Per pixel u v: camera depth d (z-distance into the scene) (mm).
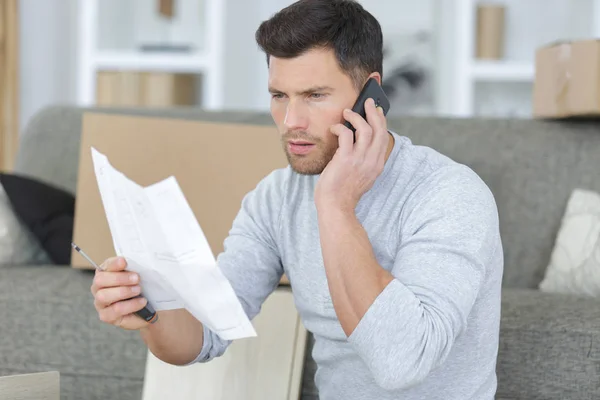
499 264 1874
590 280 2953
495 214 1821
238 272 2047
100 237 3170
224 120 3709
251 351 2496
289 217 2037
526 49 5562
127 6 5625
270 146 3223
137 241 1635
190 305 1673
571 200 3191
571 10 5523
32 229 3408
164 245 1611
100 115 3246
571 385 2428
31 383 1863
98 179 1646
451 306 1669
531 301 2627
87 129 3244
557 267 3070
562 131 3354
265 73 6172
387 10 5797
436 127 3461
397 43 5785
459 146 3395
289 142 1835
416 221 1808
